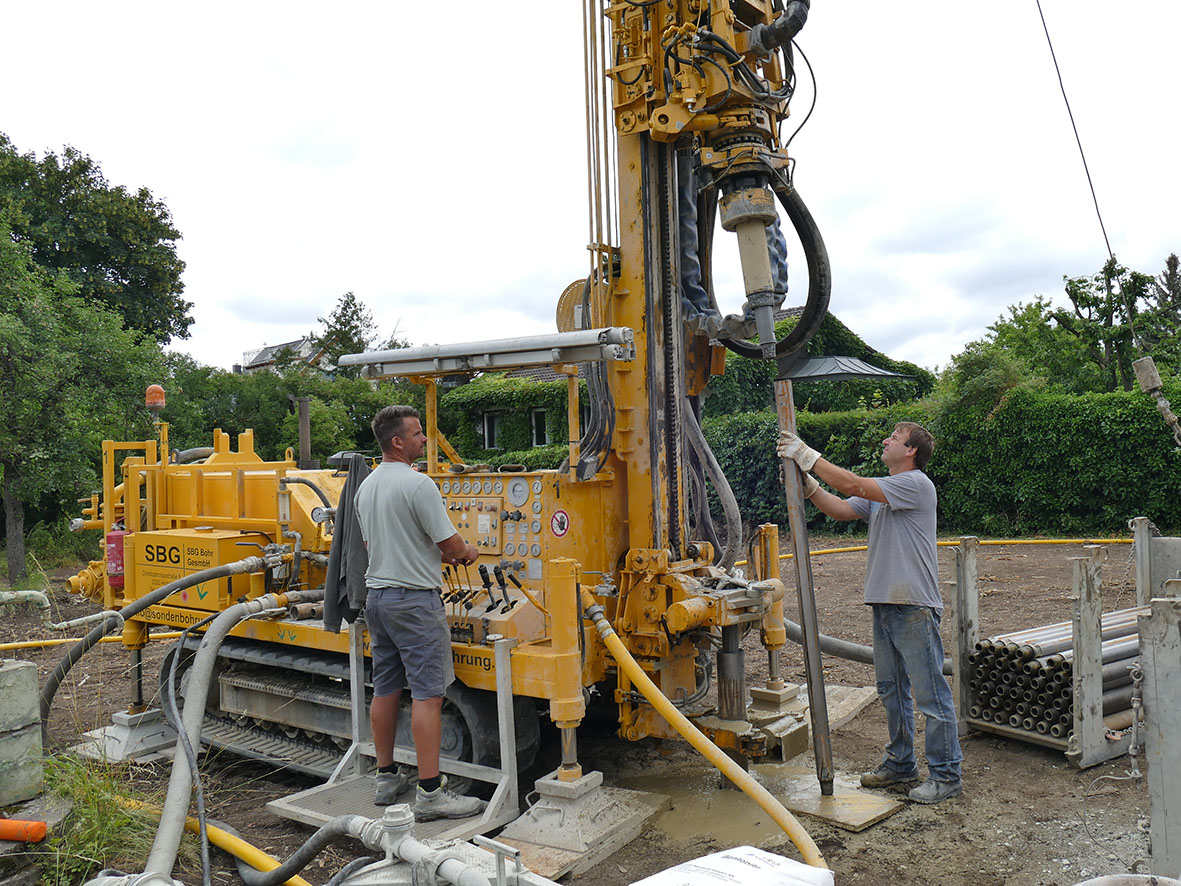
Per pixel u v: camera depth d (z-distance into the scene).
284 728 5.18
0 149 23.78
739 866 1.91
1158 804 2.64
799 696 5.19
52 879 3.27
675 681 4.54
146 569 5.56
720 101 4.23
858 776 4.43
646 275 4.48
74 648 5.04
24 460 13.18
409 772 4.25
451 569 4.82
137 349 15.95
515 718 4.18
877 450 16.41
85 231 24.78
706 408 20.98
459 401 23.33
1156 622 2.62
